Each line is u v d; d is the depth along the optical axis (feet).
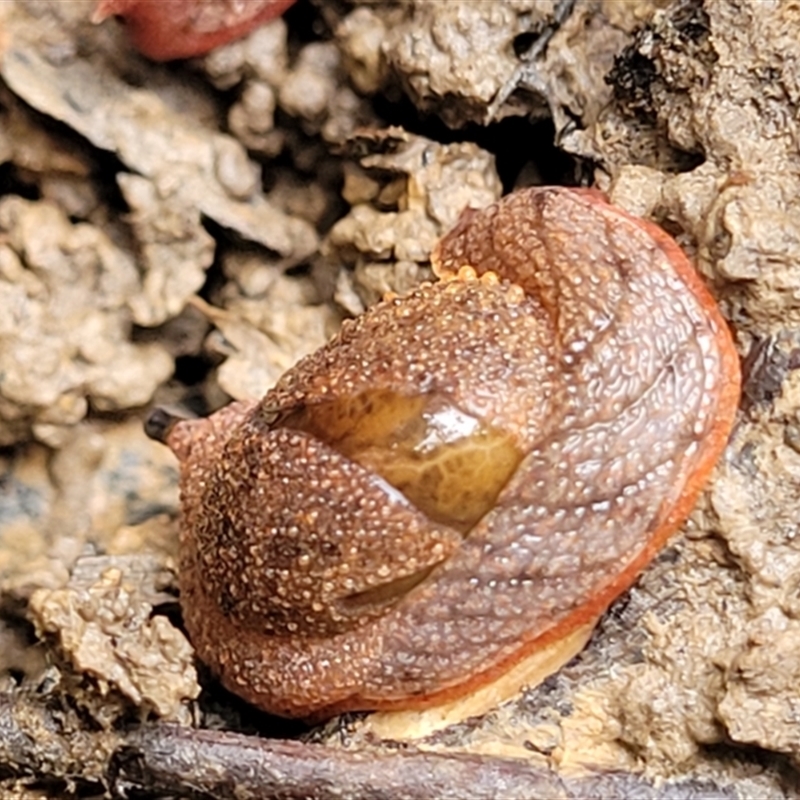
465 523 0.44
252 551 0.45
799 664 0.45
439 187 0.49
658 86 0.48
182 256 0.50
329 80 0.50
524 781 0.44
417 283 0.49
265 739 0.45
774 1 0.47
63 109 0.49
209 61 0.49
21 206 0.49
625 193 0.47
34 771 0.45
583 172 0.49
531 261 0.45
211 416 0.48
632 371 0.45
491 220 0.46
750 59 0.47
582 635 0.45
